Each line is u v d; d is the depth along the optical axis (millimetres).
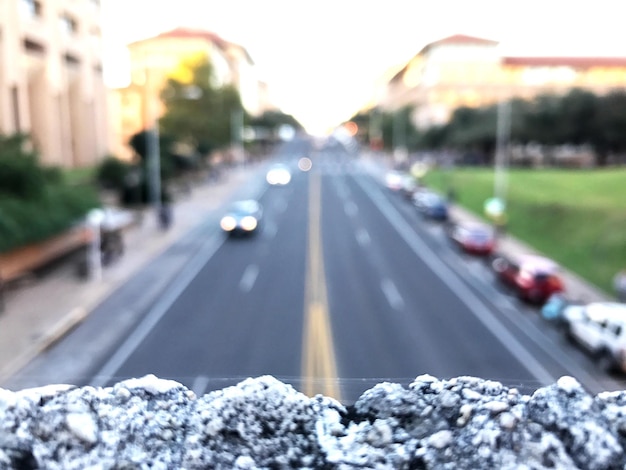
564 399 2705
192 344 15727
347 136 178000
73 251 28641
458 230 32812
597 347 14242
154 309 19750
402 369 14320
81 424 2650
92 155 57844
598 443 2504
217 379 3338
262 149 113875
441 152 89125
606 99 66625
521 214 39500
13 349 15289
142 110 71500
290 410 2941
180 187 55156
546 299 20875
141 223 38000
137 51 102688
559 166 71875
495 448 2559
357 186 61656
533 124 68688
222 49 114250
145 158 52250
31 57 44500
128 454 2627
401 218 42344
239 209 36406
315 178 69188
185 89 64000
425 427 2820
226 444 2771
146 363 14125
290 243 32594
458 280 25125
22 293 21406
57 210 25969
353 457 2715
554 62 95000
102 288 22250
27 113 43750
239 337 16422
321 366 14234
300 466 2715
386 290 22891
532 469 2459
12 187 25188
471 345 16359
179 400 3000
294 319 18516
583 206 36344
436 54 96188
